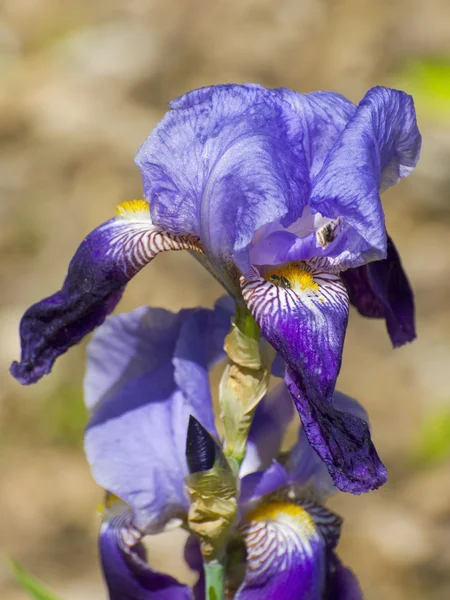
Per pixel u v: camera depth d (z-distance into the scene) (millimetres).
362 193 420
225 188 430
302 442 480
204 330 489
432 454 901
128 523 483
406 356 1026
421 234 1193
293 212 428
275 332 422
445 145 1238
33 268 1075
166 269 1065
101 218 1139
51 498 848
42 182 1211
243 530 468
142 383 487
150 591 481
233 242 430
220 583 464
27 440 910
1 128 1316
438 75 910
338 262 441
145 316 493
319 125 439
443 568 797
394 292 487
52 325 461
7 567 786
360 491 413
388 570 800
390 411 962
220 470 451
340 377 998
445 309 1088
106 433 481
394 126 442
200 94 443
